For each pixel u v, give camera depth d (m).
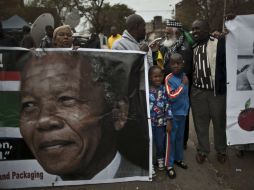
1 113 4.97
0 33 5.30
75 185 5.18
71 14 9.23
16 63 4.94
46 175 5.11
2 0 29.70
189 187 5.33
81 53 5.04
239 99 5.82
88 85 5.08
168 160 5.66
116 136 5.21
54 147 5.07
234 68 5.77
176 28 6.54
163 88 5.62
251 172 5.87
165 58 6.36
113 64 5.14
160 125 5.61
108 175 5.24
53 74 4.99
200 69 5.97
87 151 5.15
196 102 6.11
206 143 6.16
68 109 5.05
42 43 6.57
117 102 5.18
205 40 6.00
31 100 5.00
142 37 5.68
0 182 5.05
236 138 5.88
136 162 5.29
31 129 5.02
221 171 5.91
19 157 5.05
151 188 5.22
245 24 5.71
